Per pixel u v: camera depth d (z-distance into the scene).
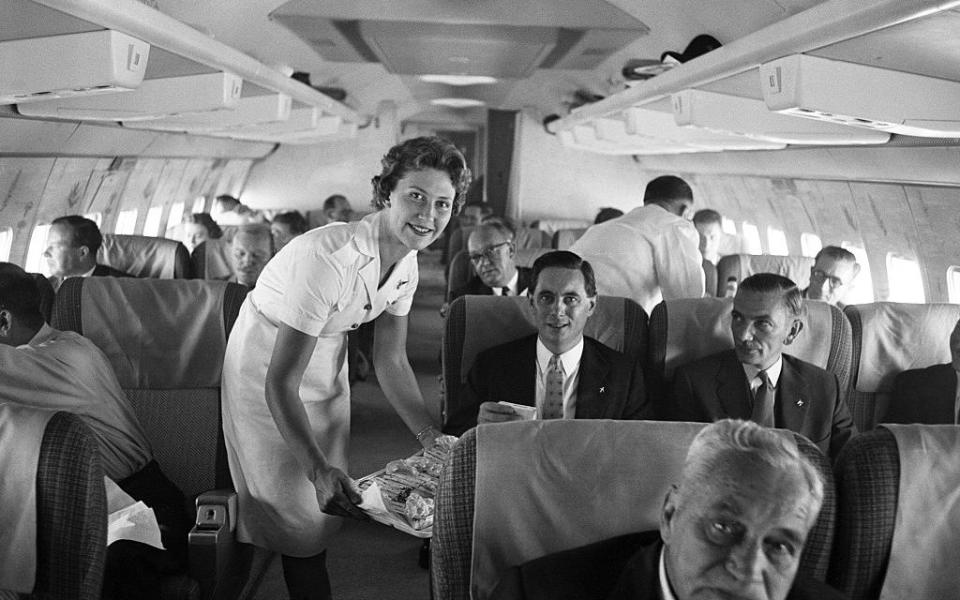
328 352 2.69
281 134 9.80
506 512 1.71
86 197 7.34
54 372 2.65
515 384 3.07
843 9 2.80
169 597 2.48
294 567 2.83
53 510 1.83
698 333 3.31
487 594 1.73
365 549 4.01
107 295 2.98
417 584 3.65
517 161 13.48
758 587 1.26
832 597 1.50
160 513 2.74
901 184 5.34
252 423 2.67
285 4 5.48
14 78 3.43
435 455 2.60
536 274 2.95
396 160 2.31
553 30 5.80
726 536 1.26
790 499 1.25
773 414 3.06
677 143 6.94
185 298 2.97
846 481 1.75
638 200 13.62
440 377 4.13
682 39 5.83
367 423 6.17
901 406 3.45
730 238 9.83
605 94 9.80
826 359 3.34
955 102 3.54
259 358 2.64
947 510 1.73
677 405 3.12
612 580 1.60
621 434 1.74
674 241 4.52
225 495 2.64
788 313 2.92
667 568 1.43
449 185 2.30
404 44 6.36
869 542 1.73
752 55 3.60
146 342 2.97
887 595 1.75
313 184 13.38
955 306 3.52
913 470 1.72
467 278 6.06
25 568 1.84
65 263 4.75
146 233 9.71
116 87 3.41
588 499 1.71
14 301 2.70
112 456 2.75
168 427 2.97
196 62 4.39
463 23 5.64
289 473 2.68
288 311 2.41
